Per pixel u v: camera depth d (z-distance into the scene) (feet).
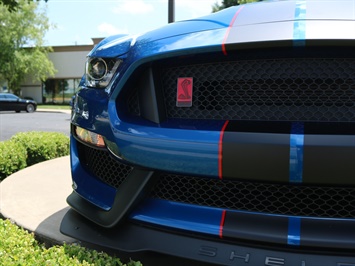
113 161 6.09
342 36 4.47
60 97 118.32
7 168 13.78
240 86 5.11
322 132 4.44
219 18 5.66
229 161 4.71
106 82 6.08
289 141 4.44
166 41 5.48
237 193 4.99
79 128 6.59
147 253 5.68
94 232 6.01
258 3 6.45
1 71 107.45
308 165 4.38
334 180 4.35
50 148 16.40
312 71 4.80
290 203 4.76
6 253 5.42
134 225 5.68
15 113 72.08
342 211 4.59
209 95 5.28
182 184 5.32
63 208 8.88
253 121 4.98
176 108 5.50
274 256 4.67
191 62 5.36
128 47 5.99
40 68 109.29
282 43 4.64
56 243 6.98
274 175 4.52
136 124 5.50
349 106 4.68
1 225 6.96
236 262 4.76
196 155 4.89
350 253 4.50
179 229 5.17
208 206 5.16
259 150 4.54
